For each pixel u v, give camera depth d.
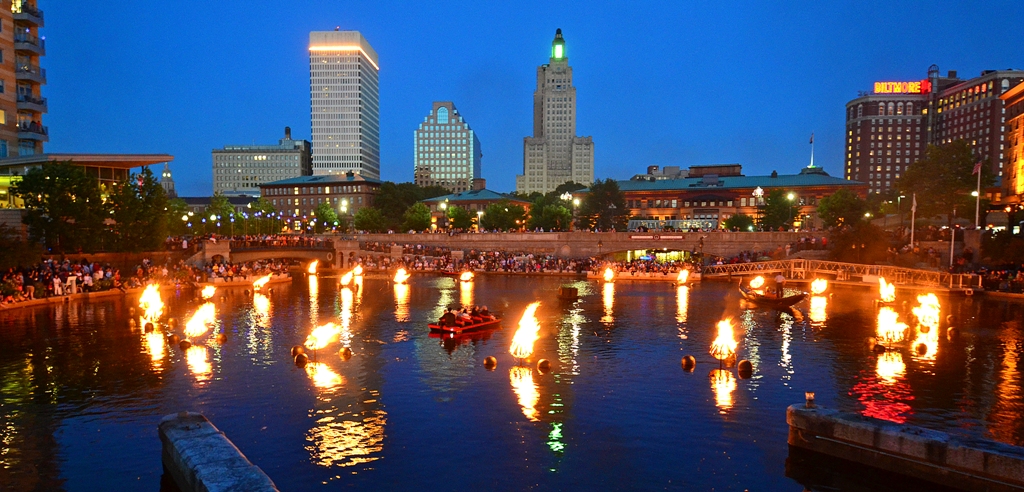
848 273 69.56
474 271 89.12
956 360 31.11
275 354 32.16
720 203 158.25
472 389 25.72
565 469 17.84
